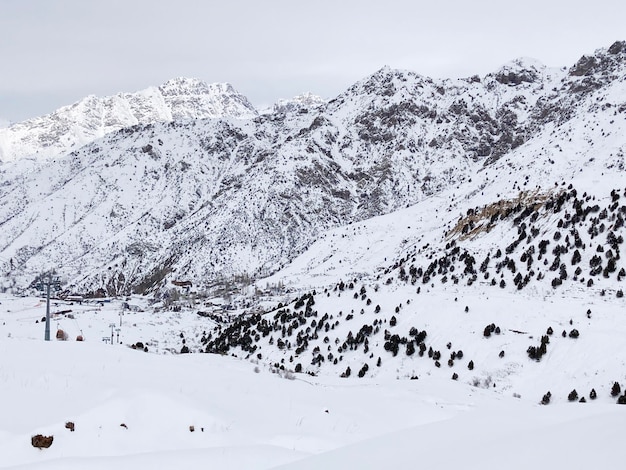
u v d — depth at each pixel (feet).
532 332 174.60
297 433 47.85
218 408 49.29
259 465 37.91
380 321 216.95
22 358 60.29
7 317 346.95
